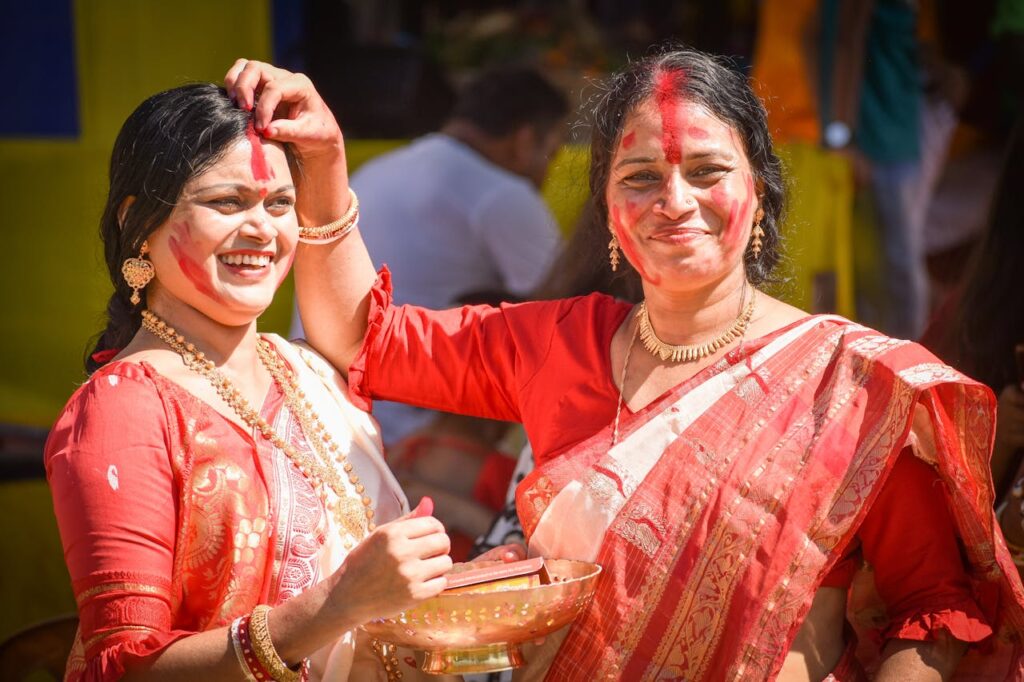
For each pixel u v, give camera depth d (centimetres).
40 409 696
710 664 359
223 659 325
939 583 370
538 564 357
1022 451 479
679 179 366
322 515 370
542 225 743
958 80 753
